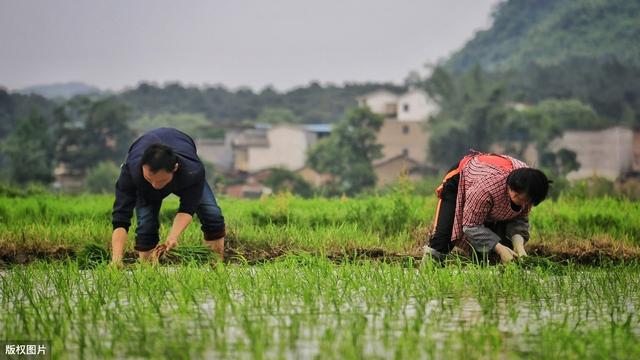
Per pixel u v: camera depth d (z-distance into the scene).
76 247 13.12
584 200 20.17
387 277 9.58
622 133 89.50
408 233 14.50
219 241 11.27
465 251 10.79
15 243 13.19
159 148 9.38
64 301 8.20
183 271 9.74
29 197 26.17
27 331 7.01
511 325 7.40
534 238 13.84
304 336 6.80
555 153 82.06
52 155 87.06
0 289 9.34
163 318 7.50
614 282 9.70
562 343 6.52
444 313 7.86
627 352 6.45
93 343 6.47
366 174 75.50
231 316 7.61
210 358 6.15
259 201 19.45
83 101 90.81
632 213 16.42
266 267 10.16
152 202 10.30
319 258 10.78
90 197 24.05
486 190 10.11
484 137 84.88
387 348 6.45
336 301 8.20
